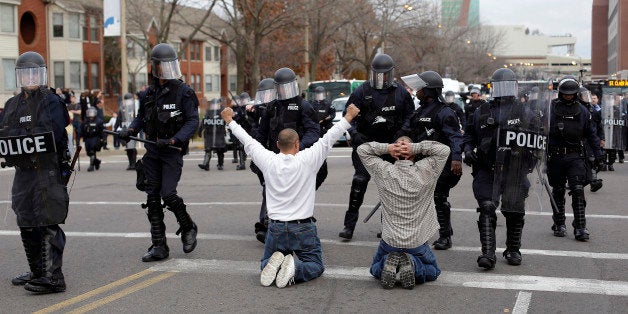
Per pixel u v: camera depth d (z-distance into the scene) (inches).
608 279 261.1
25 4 1626.5
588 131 338.3
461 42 2960.1
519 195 276.2
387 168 247.6
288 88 313.3
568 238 339.3
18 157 236.4
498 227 376.8
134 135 296.2
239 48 1493.6
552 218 382.0
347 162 760.3
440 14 2664.9
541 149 277.7
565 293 243.1
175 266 284.2
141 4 1466.5
